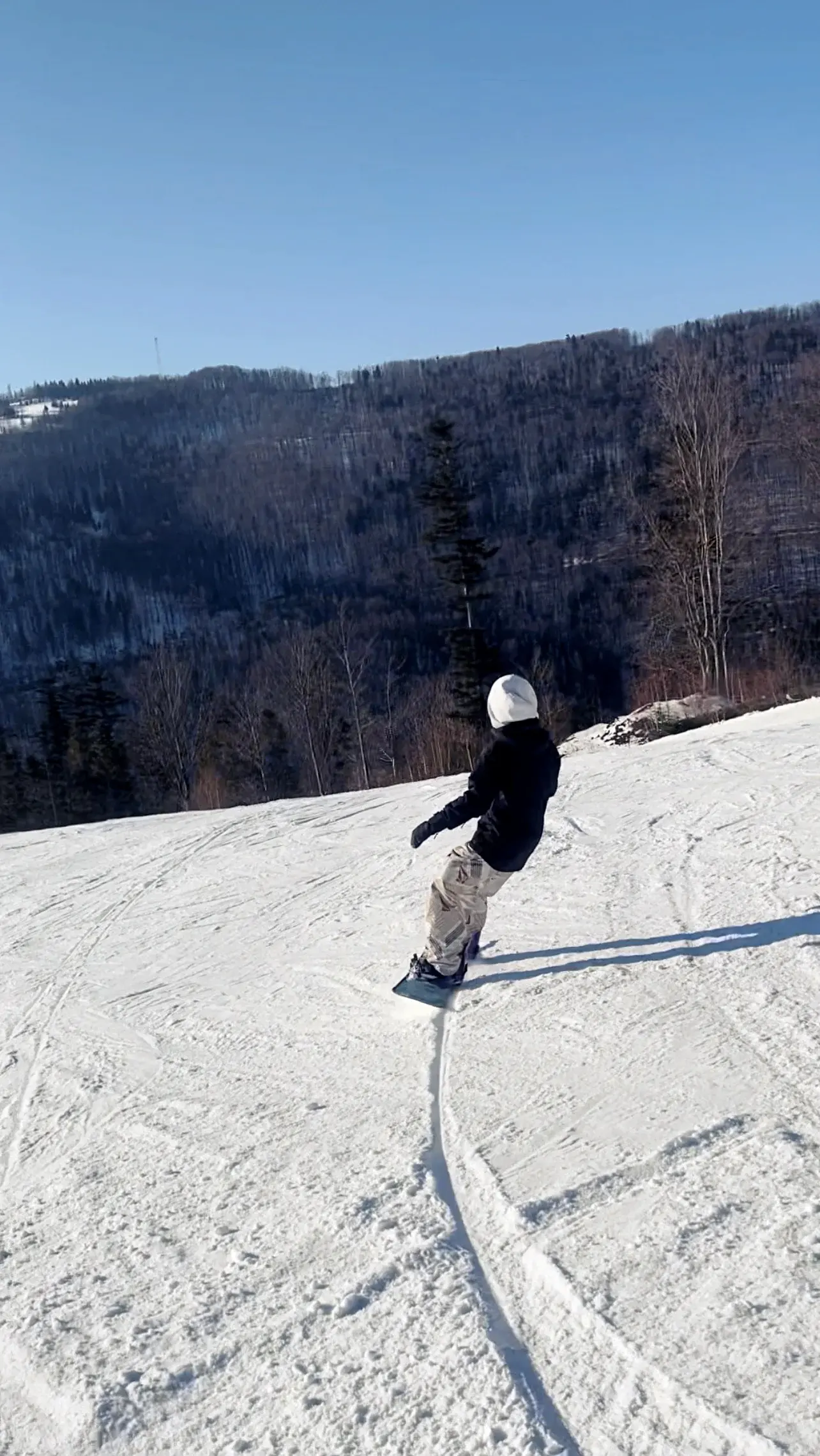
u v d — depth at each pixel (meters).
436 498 35.69
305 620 69.94
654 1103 3.40
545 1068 3.81
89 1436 2.28
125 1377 2.44
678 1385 2.15
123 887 8.70
